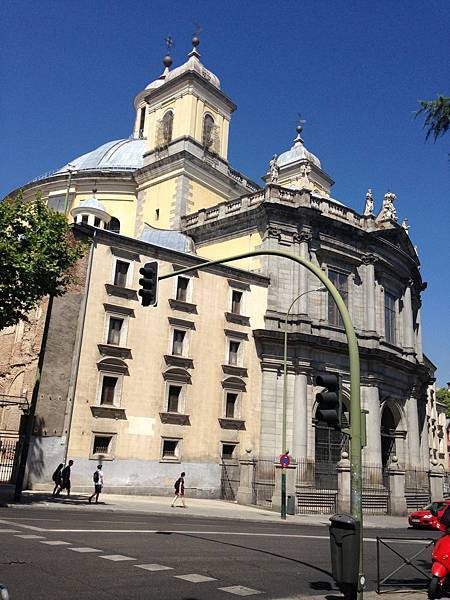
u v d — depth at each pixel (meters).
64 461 29.75
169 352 35.09
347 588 9.90
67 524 17.38
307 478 37.88
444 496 49.69
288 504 32.22
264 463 36.91
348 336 11.24
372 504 38.69
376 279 47.38
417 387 50.22
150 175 51.56
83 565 11.17
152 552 13.44
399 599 10.65
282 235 42.62
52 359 30.64
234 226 44.84
